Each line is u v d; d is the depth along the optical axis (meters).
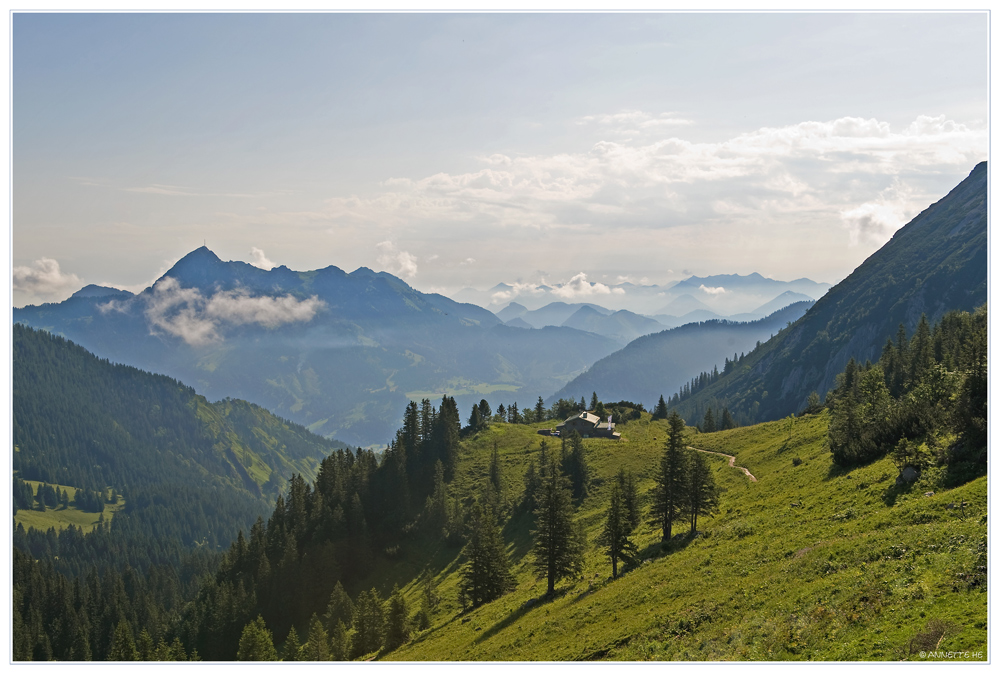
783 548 60.44
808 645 39.34
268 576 153.25
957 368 100.94
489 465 189.50
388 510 171.25
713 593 55.31
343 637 111.50
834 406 141.62
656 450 166.12
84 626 182.38
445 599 117.25
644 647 49.56
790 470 101.44
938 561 43.25
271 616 145.25
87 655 173.00
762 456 125.19
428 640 86.12
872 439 85.50
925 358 160.88
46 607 192.75
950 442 68.94
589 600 69.50
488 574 98.88
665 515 87.38
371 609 107.25
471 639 76.06
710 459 139.50
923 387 96.19
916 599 39.53
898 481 67.38
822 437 115.44
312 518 173.75
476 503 164.88
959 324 186.88
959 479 60.78
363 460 195.88
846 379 188.88
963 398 75.12
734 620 47.88
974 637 33.59
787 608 45.75
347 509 169.12
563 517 86.19
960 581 39.09
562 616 67.31
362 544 155.38
